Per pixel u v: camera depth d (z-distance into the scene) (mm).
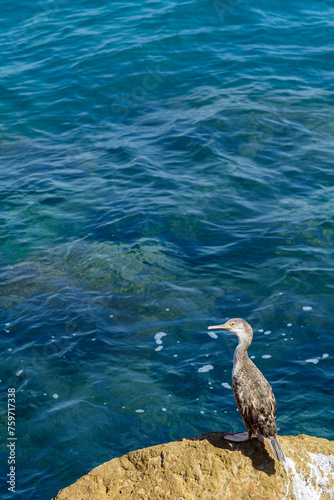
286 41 25047
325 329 11414
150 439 9336
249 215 15023
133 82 22281
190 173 16828
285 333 11352
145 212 15258
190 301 12359
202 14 27047
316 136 18328
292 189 15922
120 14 27797
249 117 19297
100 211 15500
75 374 10641
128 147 18266
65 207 15758
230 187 16094
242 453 6824
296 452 6883
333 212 14859
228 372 10578
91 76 22750
